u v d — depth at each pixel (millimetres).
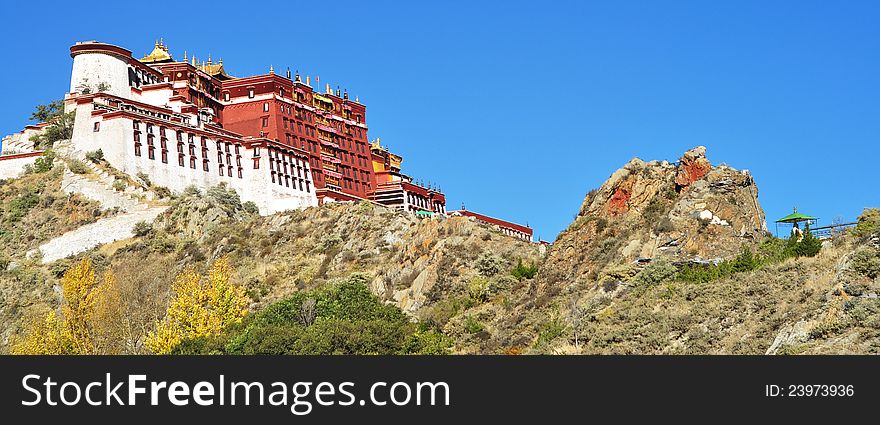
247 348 94812
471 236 121750
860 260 76438
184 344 106125
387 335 95500
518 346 88750
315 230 158250
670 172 98438
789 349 71000
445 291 113562
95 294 133750
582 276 94625
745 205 92875
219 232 166125
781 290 80312
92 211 177750
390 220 154000
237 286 146250
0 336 150500
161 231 171250
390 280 122625
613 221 97812
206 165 190125
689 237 91375
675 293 85562
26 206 182250
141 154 183625
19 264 170500
